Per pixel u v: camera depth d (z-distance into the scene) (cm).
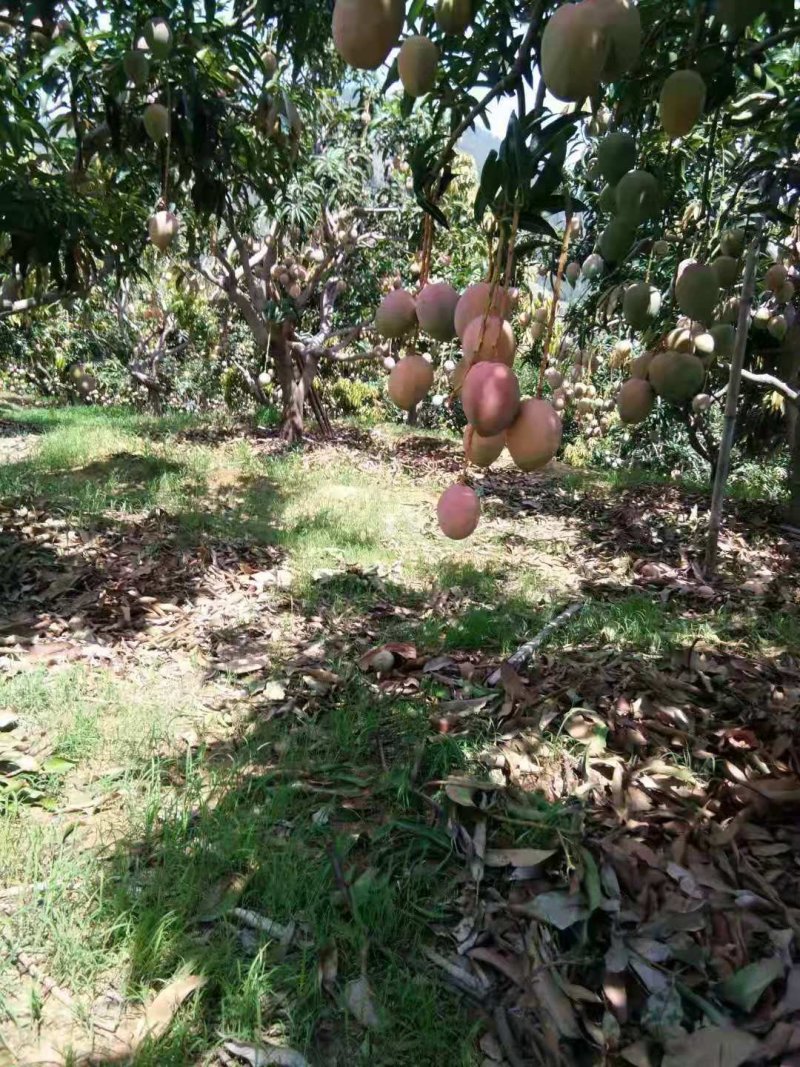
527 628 345
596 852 190
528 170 81
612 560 476
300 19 229
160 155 320
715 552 450
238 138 346
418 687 283
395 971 163
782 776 220
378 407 1192
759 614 378
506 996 158
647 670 287
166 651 316
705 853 192
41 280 369
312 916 172
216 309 1133
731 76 107
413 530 516
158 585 383
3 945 167
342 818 210
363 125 787
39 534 438
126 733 247
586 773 221
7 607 346
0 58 295
